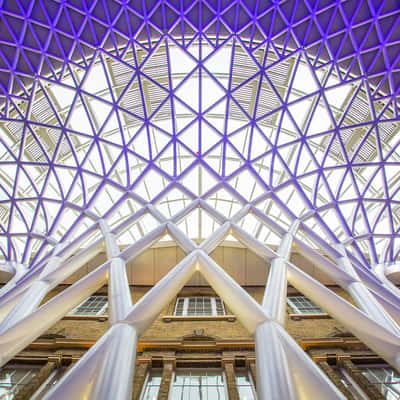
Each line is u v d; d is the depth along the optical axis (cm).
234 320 1792
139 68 1819
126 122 2350
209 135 2473
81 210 1848
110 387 698
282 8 1730
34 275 1423
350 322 1030
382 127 2142
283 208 1800
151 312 959
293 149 2436
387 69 1745
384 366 1416
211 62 2161
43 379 1299
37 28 1709
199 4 1755
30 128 1836
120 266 1207
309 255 1428
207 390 1247
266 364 779
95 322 1792
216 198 2688
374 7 1653
